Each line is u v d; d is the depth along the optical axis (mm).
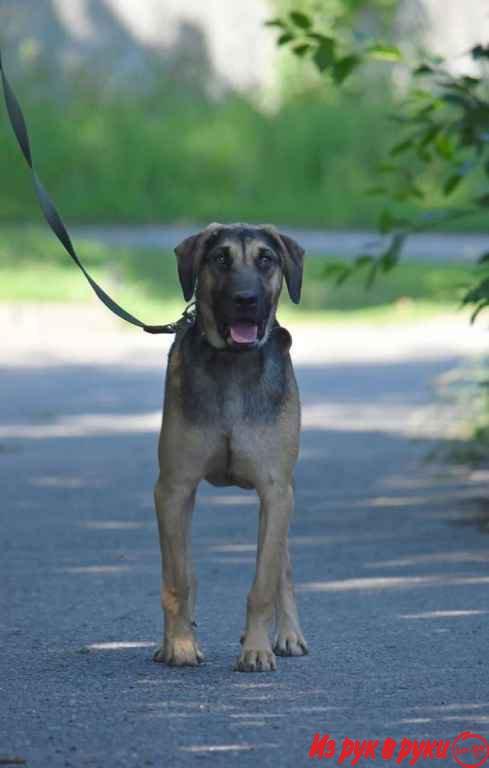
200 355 8414
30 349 26328
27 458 16359
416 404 20188
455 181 13117
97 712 7438
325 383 22297
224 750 6809
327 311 31203
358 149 47906
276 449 8445
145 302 31484
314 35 13008
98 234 41625
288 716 7355
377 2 49312
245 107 49969
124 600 10148
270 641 8766
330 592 10344
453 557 11516
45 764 6625
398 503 13914
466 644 8789
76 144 46344
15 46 49906
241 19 52500
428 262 36625
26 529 12672
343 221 45625
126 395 21297
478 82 12773
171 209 46188
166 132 48062
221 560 11508
